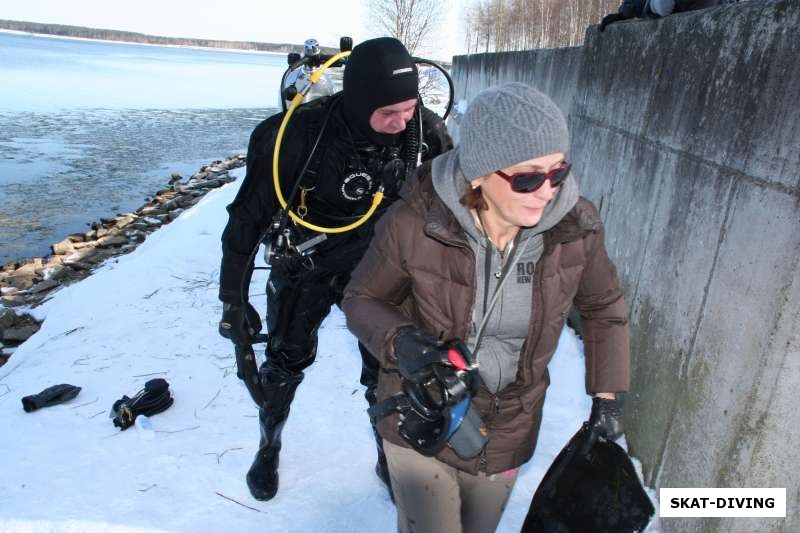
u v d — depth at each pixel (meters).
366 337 1.53
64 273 7.08
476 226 1.51
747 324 1.92
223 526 2.50
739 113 2.12
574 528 1.59
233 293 2.32
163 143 18.94
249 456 2.94
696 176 2.43
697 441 2.17
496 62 9.05
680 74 2.69
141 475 2.79
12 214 10.57
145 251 6.51
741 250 2.01
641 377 2.80
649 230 2.91
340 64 2.26
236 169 14.04
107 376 3.68
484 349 1.59
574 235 1.48
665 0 3.08
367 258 1.63
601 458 1.60
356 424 3.19
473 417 1.46
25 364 4.04
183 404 3.38
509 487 1.75
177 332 4.25
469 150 1.37
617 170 3.47
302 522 2.53
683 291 2.45
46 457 2.91
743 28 2.16
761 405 1.81
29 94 30.81
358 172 2.16
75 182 13.18
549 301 1.52
